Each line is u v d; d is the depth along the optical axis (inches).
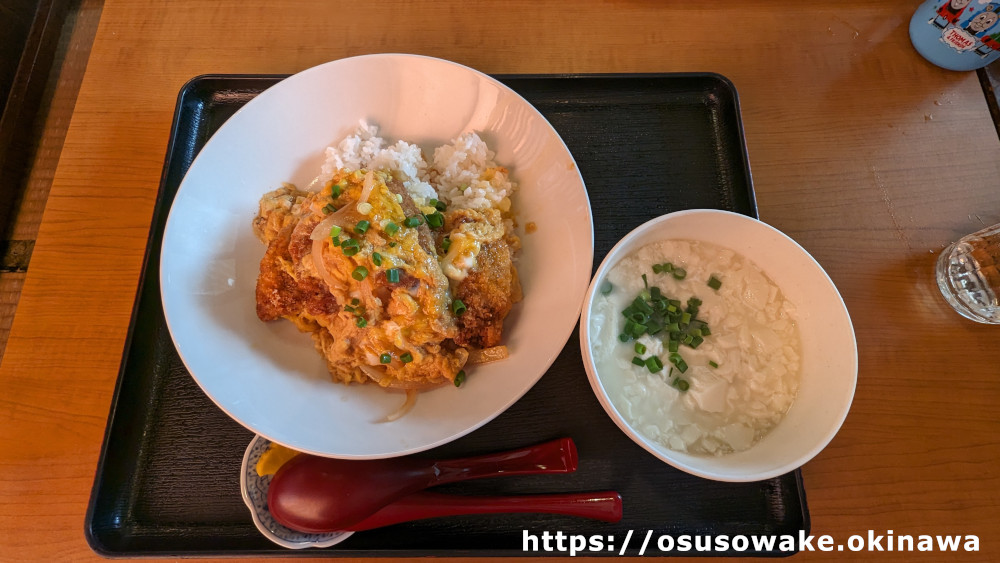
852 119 18.2
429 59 16.0
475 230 15.2
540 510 14.1
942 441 15.1
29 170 22.7
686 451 13.8
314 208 15.0
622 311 14.9
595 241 16.7
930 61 18.9
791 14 19.4
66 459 14.6
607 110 17.9
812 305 14.0
